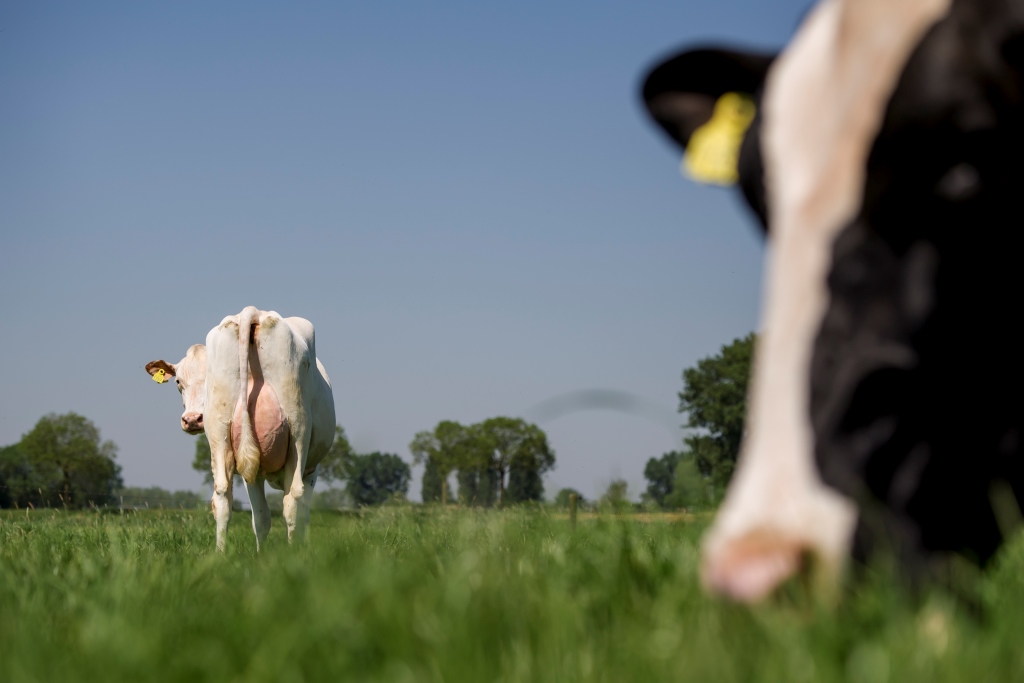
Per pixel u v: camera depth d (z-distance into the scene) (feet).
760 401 8.43
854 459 7.98
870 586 7.89
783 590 7.62
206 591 13.85
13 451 216.95
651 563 14.01
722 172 12.09
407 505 28.48
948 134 8.09
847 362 8.13
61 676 9.50
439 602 10.84
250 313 34.96
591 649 9.22
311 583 11.84
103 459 220.64
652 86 12.61
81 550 23.59
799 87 9.16
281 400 35.12
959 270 8.38
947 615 8.18
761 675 7.77
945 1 8.38
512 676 8.70
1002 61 8.07
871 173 8.37
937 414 8.48
